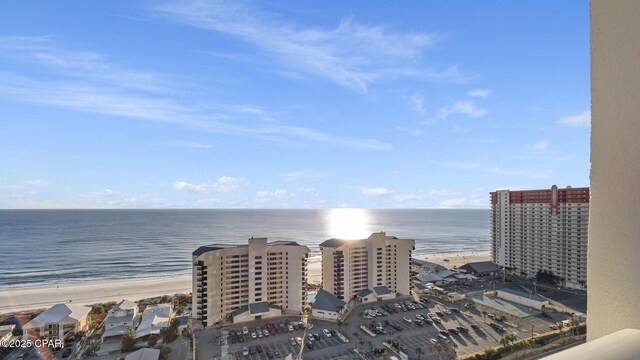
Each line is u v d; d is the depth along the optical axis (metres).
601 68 1.33
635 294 1.14
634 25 1.21
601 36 1.34
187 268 77.62
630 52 1.22
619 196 1.23
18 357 30.25
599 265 1.29
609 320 1.24
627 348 0.88
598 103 1.34
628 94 1.21
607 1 1.33
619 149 1.23
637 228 1.15
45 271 73.56
